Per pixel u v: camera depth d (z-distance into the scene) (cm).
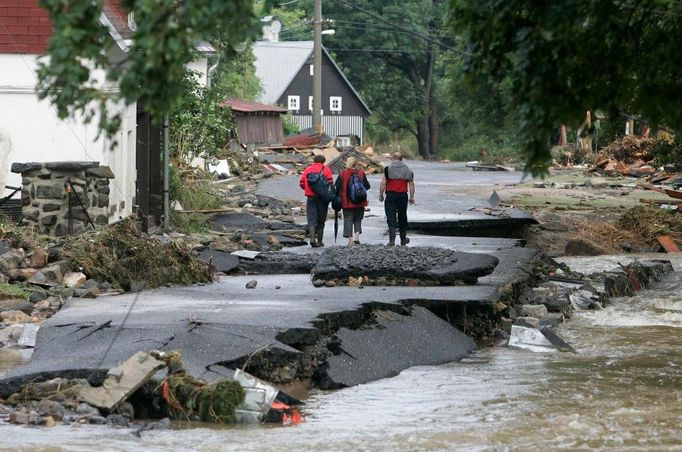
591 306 5016
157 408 2847
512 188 11306
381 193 6025
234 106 15488
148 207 6650
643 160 14238
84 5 1980
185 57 2047
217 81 12425
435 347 3812
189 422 2780
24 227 4941
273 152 14025
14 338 3634
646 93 2820
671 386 3278
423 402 3045
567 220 8325
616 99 2791
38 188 5056
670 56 2784
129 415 2772
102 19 5116
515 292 4844
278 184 10106
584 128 2525
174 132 8394
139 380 2808
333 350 3459
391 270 4644
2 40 5791
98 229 4916
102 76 5206
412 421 2802
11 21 5794
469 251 5928
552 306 4769
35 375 2875
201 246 5506
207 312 3678
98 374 2880
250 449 2473
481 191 10794
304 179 6159
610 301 5316
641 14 2766
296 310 3703
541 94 2419
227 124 8981
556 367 3612
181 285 4631
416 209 8500
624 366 3631
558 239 7650
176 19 1984
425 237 6719
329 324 3588
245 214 7312
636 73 2853
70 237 4697
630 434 2656
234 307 3822
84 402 2781
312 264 5247
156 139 6806
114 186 5775
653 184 12175
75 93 2039
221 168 10606
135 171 6425
